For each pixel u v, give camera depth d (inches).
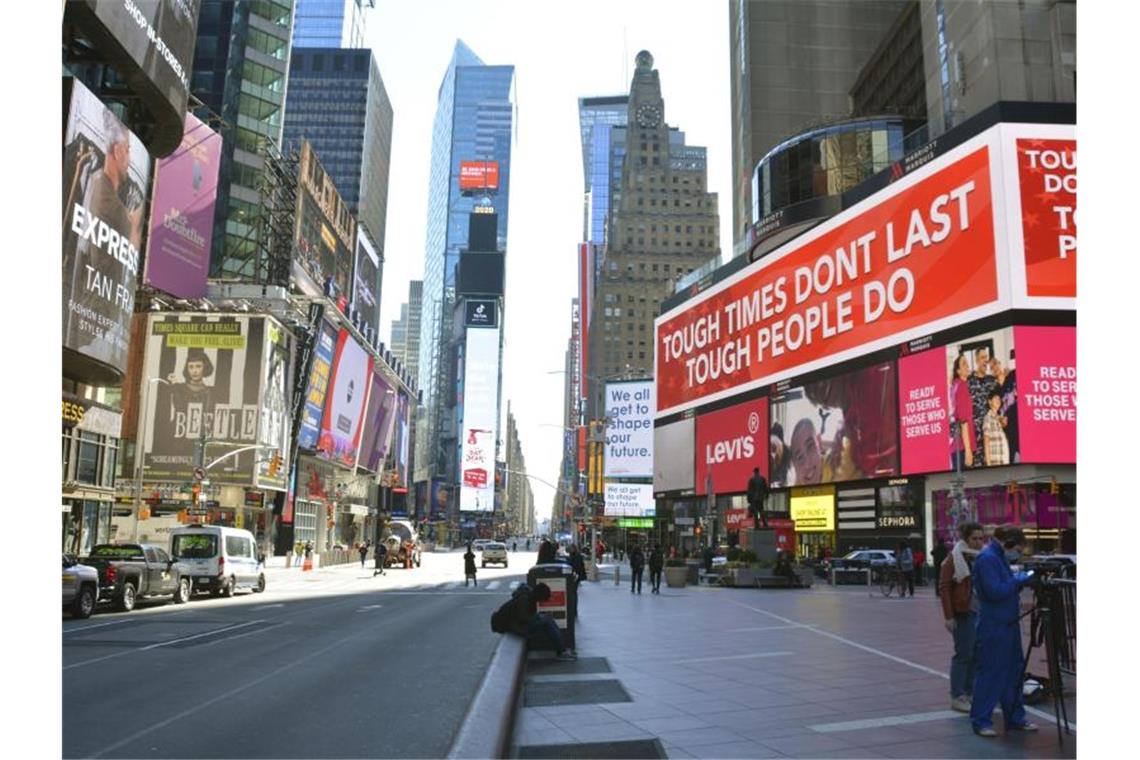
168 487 2269.9
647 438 3555.6
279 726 321.1
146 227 2274.9
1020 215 1545.3
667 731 303.7
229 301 2549.2
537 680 420.5
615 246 6122.1
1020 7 2284.7
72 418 1457.9
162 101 1406.3
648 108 6417.3
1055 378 1486.2
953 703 333.4
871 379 1886.1
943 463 1648.6
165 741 294.8
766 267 2381.9
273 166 2930.6
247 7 3400.6
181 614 849.5
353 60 6579.7
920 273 1760.6
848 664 468.8
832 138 2311.8
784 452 2235.5
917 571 1492.4
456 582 1509.6
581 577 1349.7
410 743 293.4
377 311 4569.4
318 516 3157.0
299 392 2723.9
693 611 870.4
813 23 4060.0
